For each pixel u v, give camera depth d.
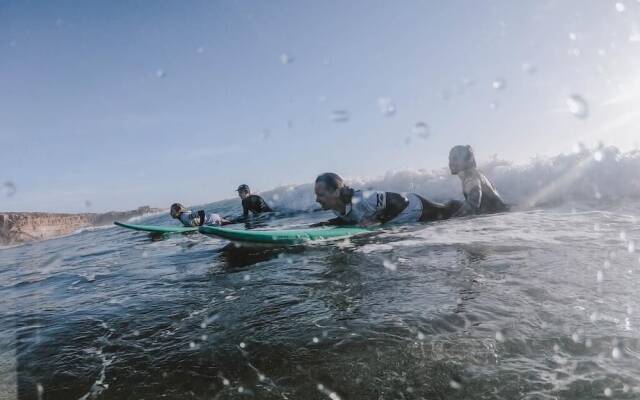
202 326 1.48
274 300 1.70
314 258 2.47
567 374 0.94
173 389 1.06
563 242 2.25
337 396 0.95
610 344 1.06
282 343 1.25
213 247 3.43
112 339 1.46
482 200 3.96
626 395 0.85
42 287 2.75
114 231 8.41
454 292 1.55
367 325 1.31
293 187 8.35
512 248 2.19
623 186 4.44
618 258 1.83
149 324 1.58
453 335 1.17
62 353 1.37
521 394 0.88
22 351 1.42
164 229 5.62
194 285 2.13
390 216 3.50
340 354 1.14
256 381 1.05
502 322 1.23
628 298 1.34
